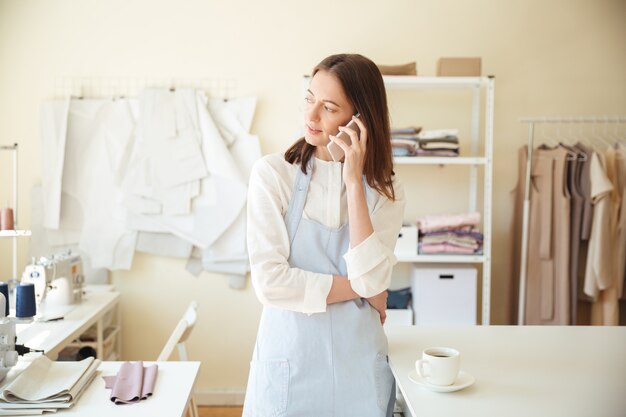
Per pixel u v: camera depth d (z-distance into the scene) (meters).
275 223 1.64
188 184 3.82
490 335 2.14
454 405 1.49
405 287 3.94
